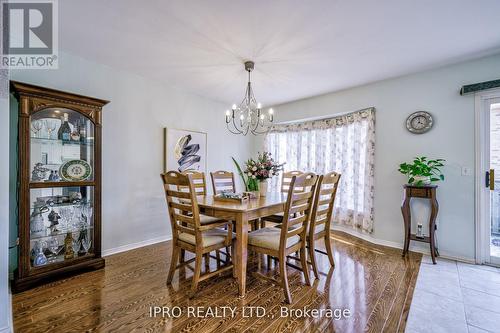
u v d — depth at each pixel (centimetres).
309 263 238
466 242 265
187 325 157
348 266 251
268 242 199
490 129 254
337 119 393
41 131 221
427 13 180
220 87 355
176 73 304
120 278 222
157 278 223
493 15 183
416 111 296
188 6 174
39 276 207
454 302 185
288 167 459
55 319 162
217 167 425
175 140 351
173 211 212
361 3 169
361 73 299
